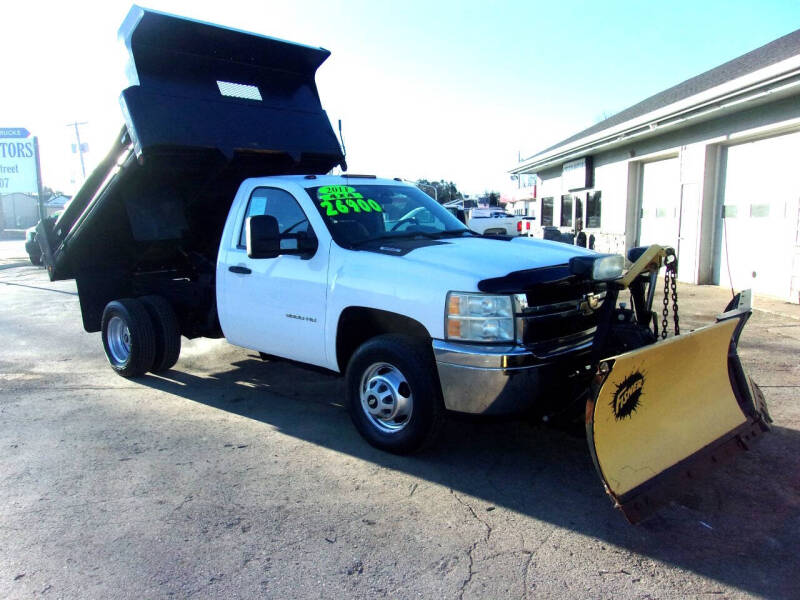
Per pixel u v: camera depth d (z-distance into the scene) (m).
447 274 4.07
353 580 3.03
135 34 5.57
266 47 6.48
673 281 4.21
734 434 4.05
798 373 6.28
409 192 5.90
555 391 3.95
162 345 6.62
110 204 6.44
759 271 11.60
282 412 5.57
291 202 5.24
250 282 5.43
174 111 5.76
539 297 4.00
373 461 4.44
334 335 4.73
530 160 22.06
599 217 17.91
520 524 3.55
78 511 3.74
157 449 4.70
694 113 11.79
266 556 3.25
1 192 23.17
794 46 11.88
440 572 3.10
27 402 5.92
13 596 2.93
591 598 2.88
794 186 10.67
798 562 3.14
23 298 13.35
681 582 2.99
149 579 3.05
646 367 3.41
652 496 3.38
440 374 4.02
